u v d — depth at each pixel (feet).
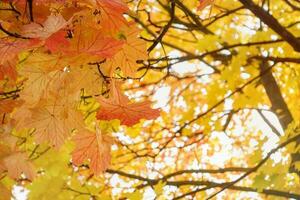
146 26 11.57
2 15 4.58
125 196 10.41
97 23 4.62
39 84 4.96
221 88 12.28
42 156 9.61
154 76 14.93
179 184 11.96
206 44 10.79
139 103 4.93
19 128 5.66
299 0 10.90
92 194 10.36
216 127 12.44
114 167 14.75
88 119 8.51
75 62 4.33
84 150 5.60
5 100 5.52
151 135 15.28
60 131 5.52
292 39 10.00
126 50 5.01
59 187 10.05
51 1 4.21
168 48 14.80
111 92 5.10
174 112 15.60
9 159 6.35
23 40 3.99
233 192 15.02
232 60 10.69
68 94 5.11
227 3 12.92
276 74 13.41
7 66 4.96
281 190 10.15
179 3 8.62
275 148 9.57
